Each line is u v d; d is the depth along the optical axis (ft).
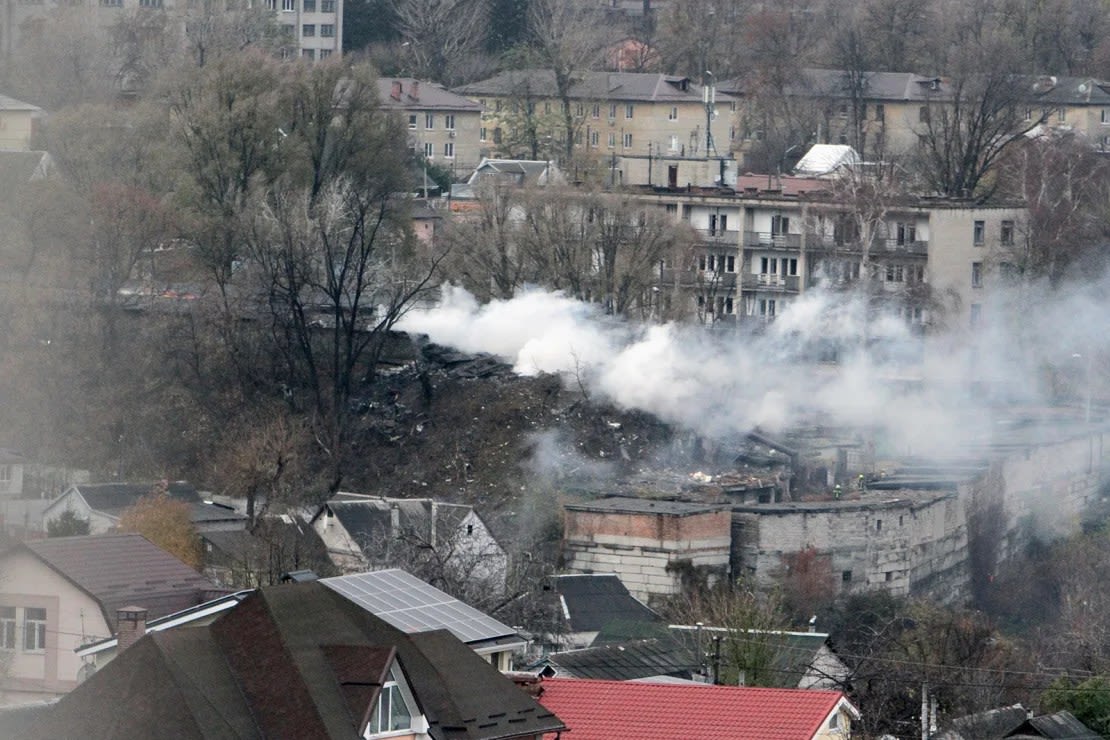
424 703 347.15
